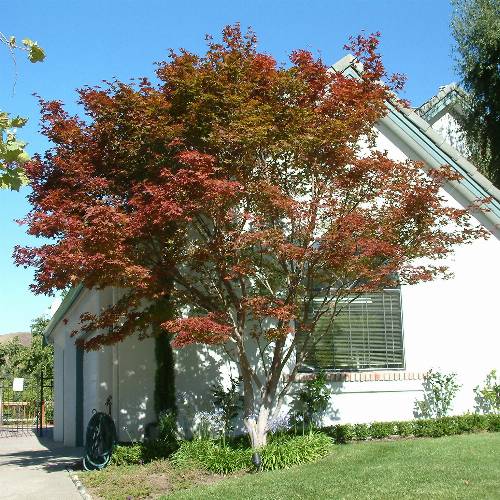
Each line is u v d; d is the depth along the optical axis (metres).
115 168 11.12
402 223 11.30
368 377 14.05
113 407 13.09
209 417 12.17
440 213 11.36
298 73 11.28
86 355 17.06
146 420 13.14
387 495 7.87
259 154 10.98
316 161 11.05
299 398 13.55
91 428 11.86
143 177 11.04
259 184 10.49
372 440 12.98
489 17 22.81
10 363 35.62
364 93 11.42
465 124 23.38
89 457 11.72
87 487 9.99
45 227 9.89
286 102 11.12
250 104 10.32
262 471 10.16
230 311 11.56
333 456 10.84
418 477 8.77
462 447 10.84
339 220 10.16
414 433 13.24
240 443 11.85
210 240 10.89
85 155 11.03
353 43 11.66
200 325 9.88
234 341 11.06
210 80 10.45
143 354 13.35
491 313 14.88
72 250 9.72
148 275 10.21
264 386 11.36
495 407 14.41
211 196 9.74
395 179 11.40
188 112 10.54
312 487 8.55
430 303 14.78
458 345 14.70
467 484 8.25
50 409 30.61
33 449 17.53
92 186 10.66
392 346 14.49
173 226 10.86
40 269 10.16
